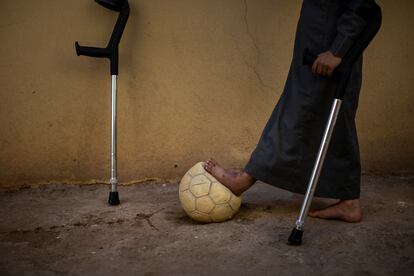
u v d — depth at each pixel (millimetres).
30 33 2941
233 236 2326
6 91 2967
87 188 3125
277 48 3281
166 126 3219
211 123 3279
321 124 2400
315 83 2330
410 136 3547
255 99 3318
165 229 2436
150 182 3256
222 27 3182
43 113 3041
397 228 2434
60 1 2947
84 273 1972
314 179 2166
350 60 2121
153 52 3111
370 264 2037
